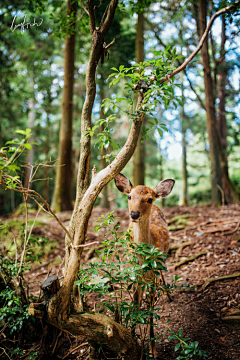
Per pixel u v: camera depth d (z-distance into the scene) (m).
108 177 2.39
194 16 8.80
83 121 2.65
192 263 4.77
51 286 2.11
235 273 4.18
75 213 2.60
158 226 3.82
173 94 2.59
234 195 8.90
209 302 3.69
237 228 5.49
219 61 8.45
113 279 2.36
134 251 2.35
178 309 3.61
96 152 15.06
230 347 2.94
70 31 5.27
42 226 6.35
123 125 14.20
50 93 13.41
